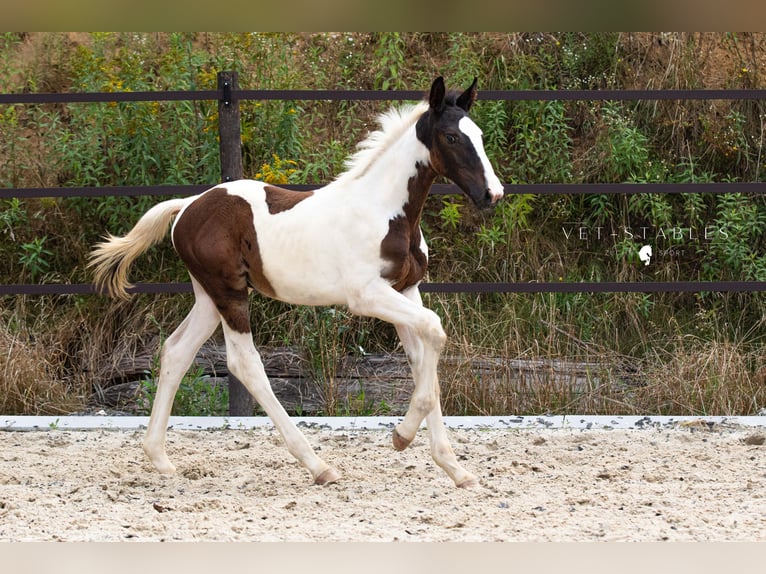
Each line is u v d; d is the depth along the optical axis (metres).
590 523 5.66
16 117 12.15
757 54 13.16
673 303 11.45
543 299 10.70
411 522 5.75
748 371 9.60
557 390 9.40
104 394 10.13
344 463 7.44
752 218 11.41
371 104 12.67
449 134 6.30
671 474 7.01
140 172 11.41
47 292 9.22
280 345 10.36
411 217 6.61
